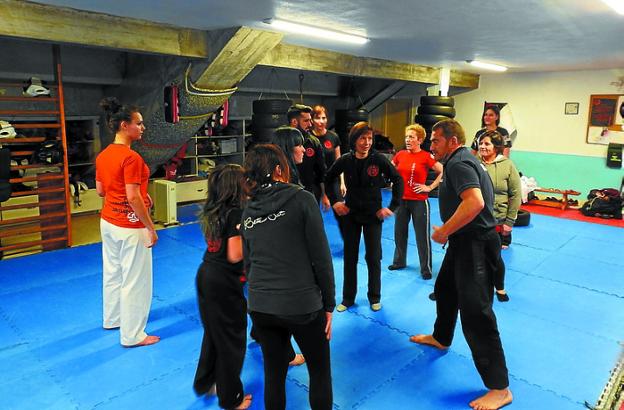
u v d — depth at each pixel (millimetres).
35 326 3494
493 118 4977
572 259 5340
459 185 2445
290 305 1984
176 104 5902
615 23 4344
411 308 3902
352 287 3842
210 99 6102
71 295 4074
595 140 8492
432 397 2701
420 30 4914
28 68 6223
